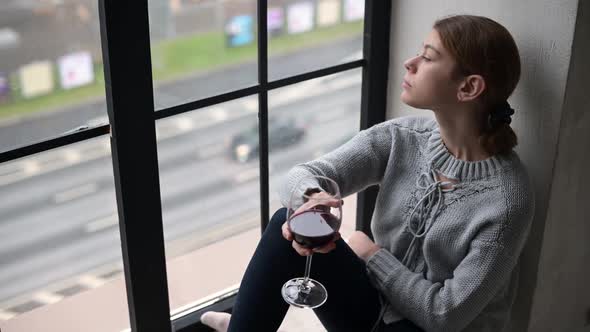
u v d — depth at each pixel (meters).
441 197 1.62
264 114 1.83
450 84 1.53
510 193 1.54
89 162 1.78
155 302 1.81
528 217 1.55
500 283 1.57
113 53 1.47
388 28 1.92
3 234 1.81
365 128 2.03
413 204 1.68
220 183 1.98
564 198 1.76
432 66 1.53
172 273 2.02
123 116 1.54
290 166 2.07
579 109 1.67
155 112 1.60
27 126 1.59
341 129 2.08
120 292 1.96
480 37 1.48
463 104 1.55
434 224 1.62
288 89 1.94
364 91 1.99
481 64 1.49
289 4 1.79
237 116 1.90
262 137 1.86
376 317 1.67
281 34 1.81
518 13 1.63
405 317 1.66
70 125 1.63
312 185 1.61
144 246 1.72
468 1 1.72
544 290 1.87
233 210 2.03
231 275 2.09
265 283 1.61
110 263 1.93
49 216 1.83
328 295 1.65
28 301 1.90
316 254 1.63
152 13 1.61
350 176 1.74
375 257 1.68
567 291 1.95
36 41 1.54
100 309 1.96
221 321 1.86
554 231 1.79
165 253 1.89
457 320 1.57
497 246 1.54
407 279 1.62
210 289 2.07
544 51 1.61
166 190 1.92
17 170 1.75
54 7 1.54
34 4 1.52
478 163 1.58
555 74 1.61
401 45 1.92
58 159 1.76
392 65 1.96
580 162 1.75
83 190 1.82
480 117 1.57
